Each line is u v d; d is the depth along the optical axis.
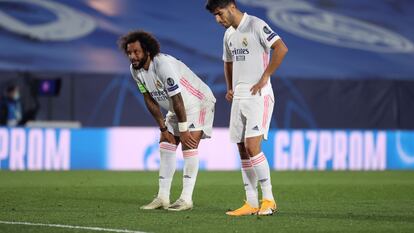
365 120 60.38
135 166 55.88
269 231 23.89
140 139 56.00
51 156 55.00
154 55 28.38
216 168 56.19
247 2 73.25
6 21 65.38
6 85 57.44
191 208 29.86
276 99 58.88
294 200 34.59
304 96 59.38
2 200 33.00
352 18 74.69
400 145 59.28
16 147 54.34
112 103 58.03
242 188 39.97
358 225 25.33
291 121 59.12
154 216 27.33
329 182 45.16
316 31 71.88
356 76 67.56
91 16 68.00
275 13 73.00
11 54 62.91
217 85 57.75
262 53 27.70
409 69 69.25
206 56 65.56
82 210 29.30
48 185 41.06
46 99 57.59
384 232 23.88
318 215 28.11
